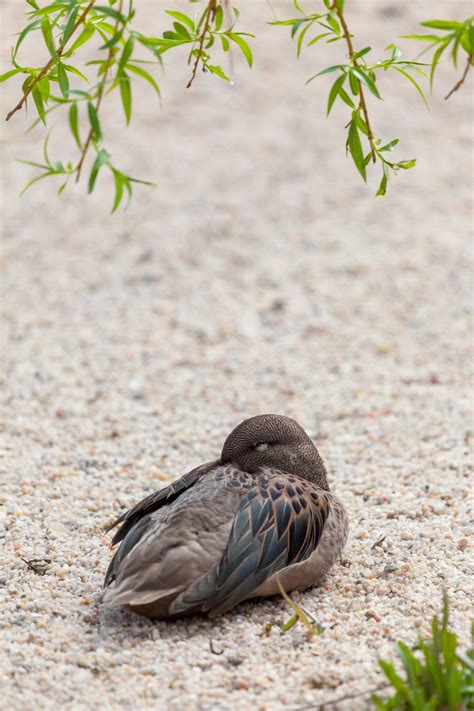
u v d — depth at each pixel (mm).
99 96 6312
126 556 7160
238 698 6414
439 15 26609
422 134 22734
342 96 7141
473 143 22438
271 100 24516
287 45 26516
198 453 11312
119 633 7281
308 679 6578
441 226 18906
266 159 21938
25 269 17609
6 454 11047
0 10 26484
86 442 11586
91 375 13883
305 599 7699
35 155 21609
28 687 6586
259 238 18703
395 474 10508
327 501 7824
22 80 24172
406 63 6969
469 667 6273
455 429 11695
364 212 19641
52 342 14969
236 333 15250
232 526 7148
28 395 13125
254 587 7105
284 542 7289
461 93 24719
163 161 21688
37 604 7672
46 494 9891
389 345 14695
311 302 16219
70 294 16672
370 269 17297
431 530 8898
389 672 6098
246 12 27250
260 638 7148
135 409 12742
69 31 6609
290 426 8219
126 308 16156
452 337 14812
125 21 6117
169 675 6707
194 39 7020
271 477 7637
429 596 7699
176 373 13953
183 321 15648
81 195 20656
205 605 6945
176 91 24891
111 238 18812
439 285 16609
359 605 7594
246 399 13102
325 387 13414
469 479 10133
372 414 12430
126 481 10375
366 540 8789
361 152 7203
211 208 19875
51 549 8648
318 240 18547
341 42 25875
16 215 19719
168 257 17953
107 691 6543
